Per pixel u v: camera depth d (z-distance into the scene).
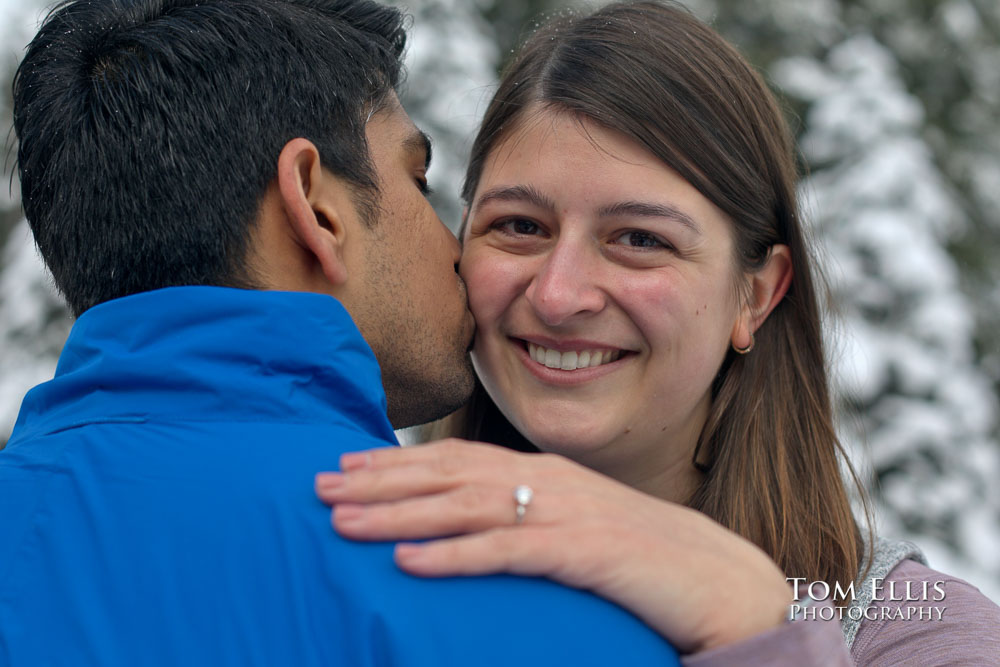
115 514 0.94
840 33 6.39
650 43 1.54
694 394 1.60
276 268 1.16
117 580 0.91
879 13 6.52
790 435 1.73
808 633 0.99
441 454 0.99
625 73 1.50
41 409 1.11
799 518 1.66
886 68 5.78
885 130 5.47
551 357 1.59
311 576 0.89
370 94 1.30
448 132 5.19
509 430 2.00
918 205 5.21
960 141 6.30
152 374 1.02
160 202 1.12
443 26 5.55
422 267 1.36
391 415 1.46
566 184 1.50
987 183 6.20
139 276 1.12
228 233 1.12
